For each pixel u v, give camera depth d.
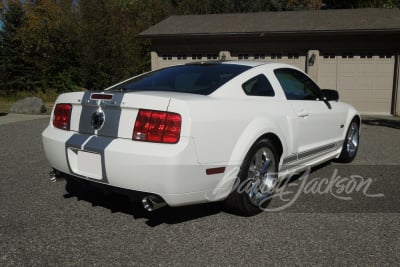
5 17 19.86
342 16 15.47
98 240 3.30
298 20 15.41
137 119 3.23
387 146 7.63
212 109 3.38
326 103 5.22
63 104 3.83
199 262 2.93
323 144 5.14
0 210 3.96
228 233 3.45
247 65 4.34
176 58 15.74
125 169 3.18
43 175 5.28
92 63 17.83
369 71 13.83
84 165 3.52
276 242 3.26
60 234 3.41
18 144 7.48
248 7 30.28
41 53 19.34
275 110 4.09
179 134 3.12
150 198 3.18
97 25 18.05
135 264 2.91
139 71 18.86
